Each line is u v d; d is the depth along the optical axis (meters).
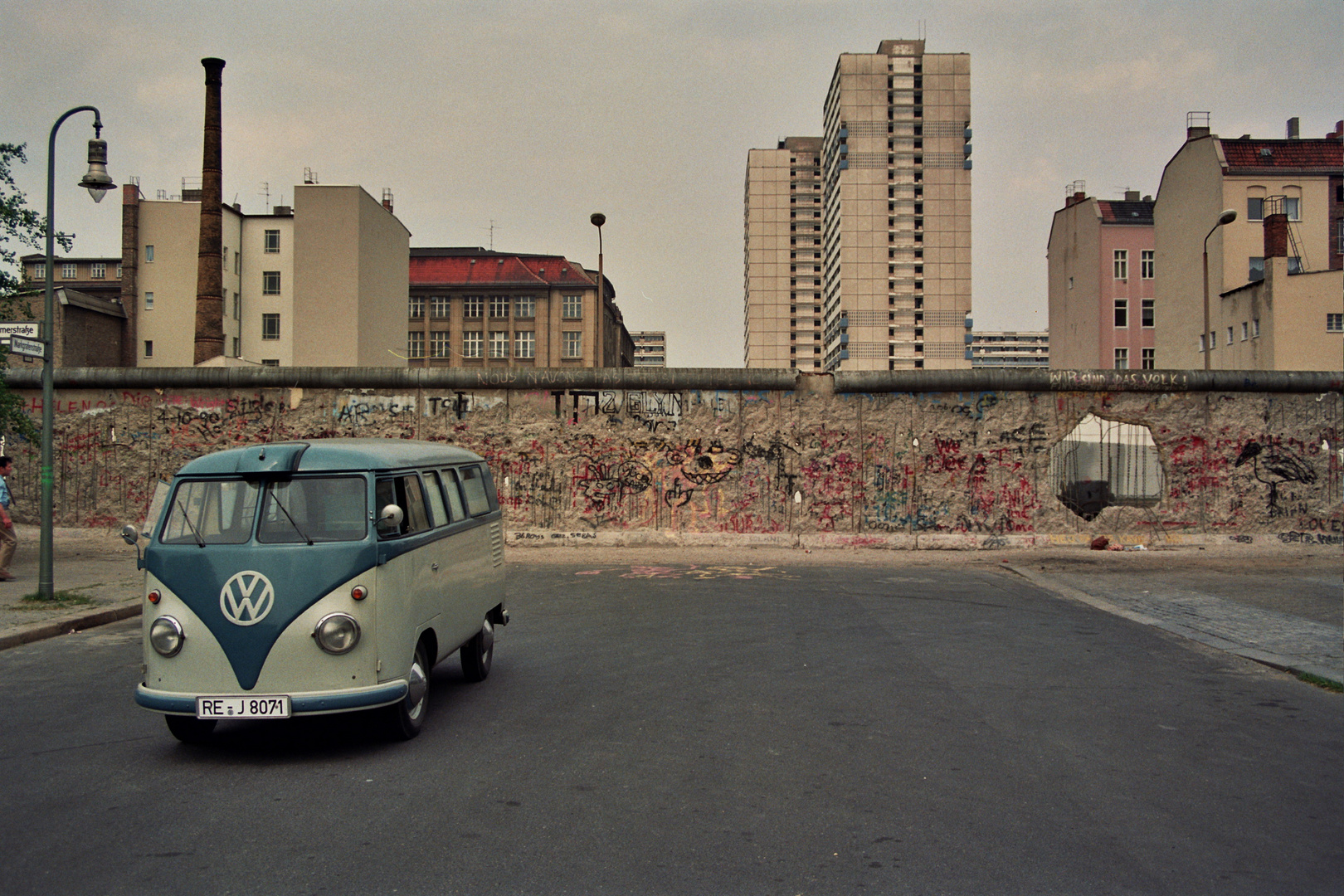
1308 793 4.98
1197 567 15.28
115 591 11.73
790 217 138.00
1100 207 64.50
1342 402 17.69
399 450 6.57
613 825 4.42
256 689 5.36
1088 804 4.77
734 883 3.79
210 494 5.73
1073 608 11.44
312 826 4.42
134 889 3.73
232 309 63.50
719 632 9.59
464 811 4.63
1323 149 46.53
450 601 6.82
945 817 4.55
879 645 8.93
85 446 18.03
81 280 70.19
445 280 86.19
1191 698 7.10
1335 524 17.59
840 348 109.75
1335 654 8.59
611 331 94.06
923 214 107.81
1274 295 40.03
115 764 5.45
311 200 47.72
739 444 17.84
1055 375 17.67
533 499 18.00
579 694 7.11
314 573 5.46
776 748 5.69
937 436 17.75
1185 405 17.73
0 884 3.78
